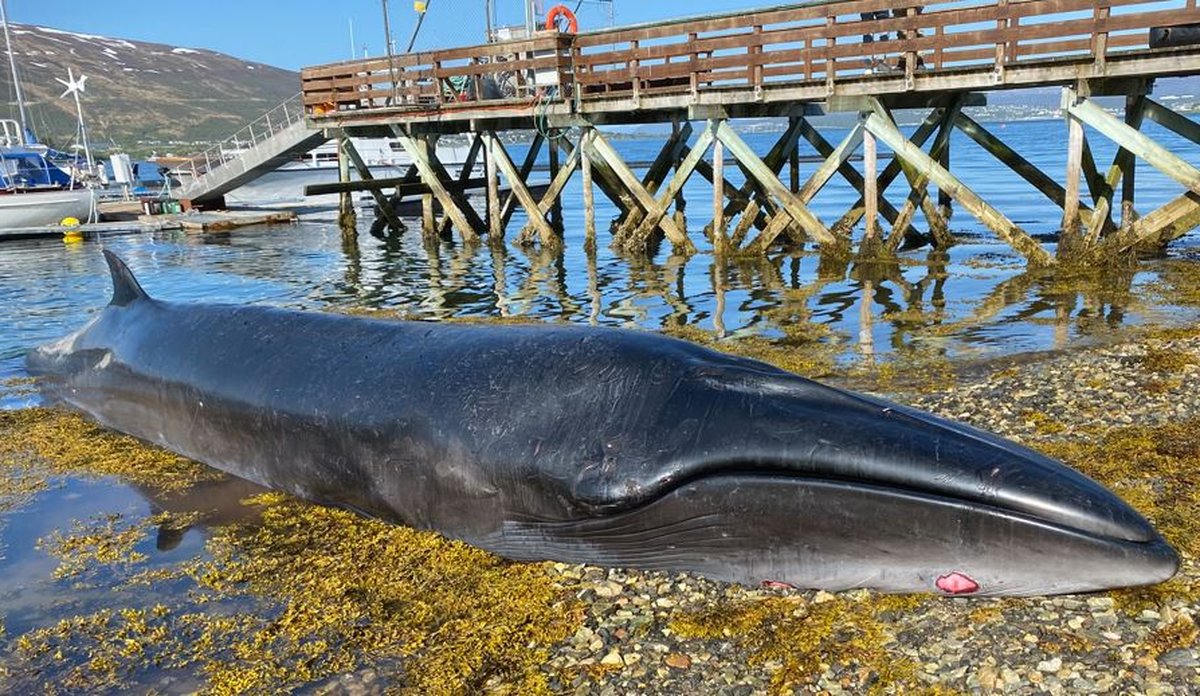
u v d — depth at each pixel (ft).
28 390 29.17
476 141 78.33
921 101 51.55
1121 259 43.93
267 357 20.18
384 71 72.79
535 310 43.21
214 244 77.92
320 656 13.58
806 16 49.32
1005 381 24.75
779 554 13.51
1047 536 11.82
